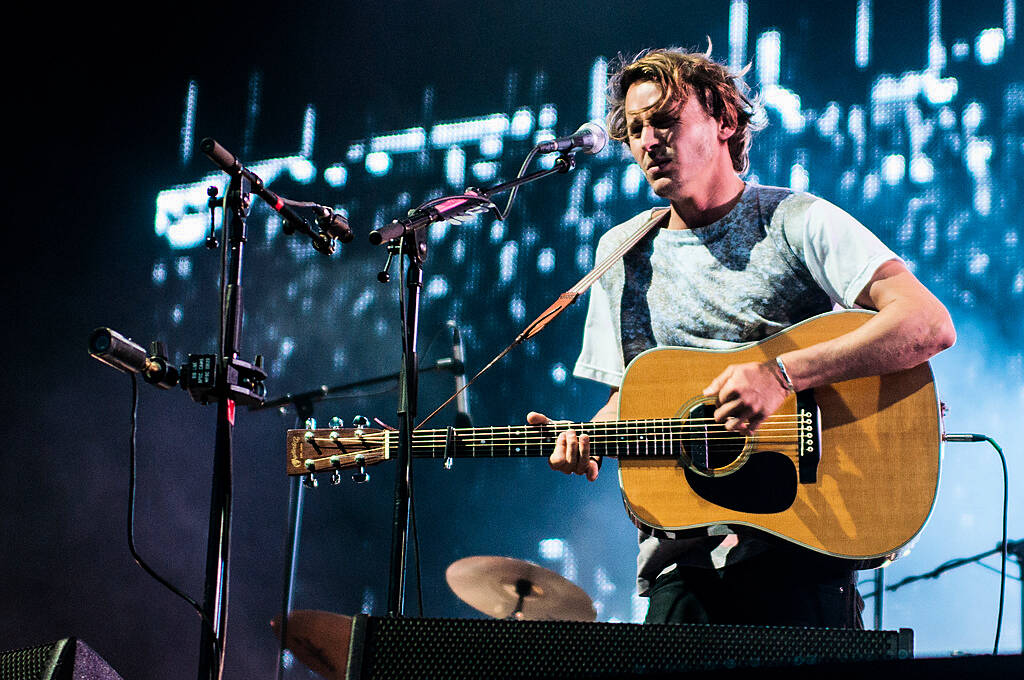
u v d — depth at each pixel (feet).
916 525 10.59
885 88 26.66
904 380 11.00
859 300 11.39
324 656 16.05
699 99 12.20
